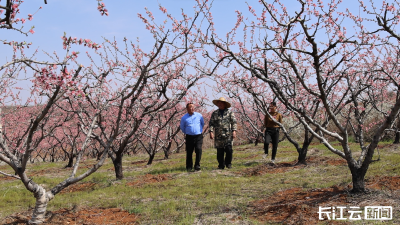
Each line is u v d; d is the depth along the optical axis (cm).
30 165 1670
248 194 646
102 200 648
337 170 796
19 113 1337
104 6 401
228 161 1001
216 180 793
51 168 1432
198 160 985
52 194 506
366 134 1514
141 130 1175
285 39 516
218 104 995
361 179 542
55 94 437
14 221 501
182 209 549
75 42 410
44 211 495
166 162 1342
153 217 509
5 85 1089
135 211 542
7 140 1313
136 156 1891
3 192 824
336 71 838
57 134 1883
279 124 947
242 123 1992
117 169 915
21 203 693
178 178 859
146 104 1073
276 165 983
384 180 600
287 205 512
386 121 514
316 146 1480
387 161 838
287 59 532
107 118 1151
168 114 1598
